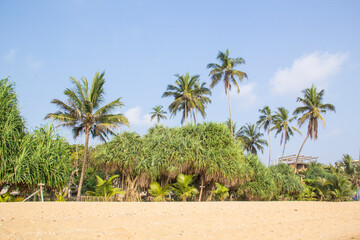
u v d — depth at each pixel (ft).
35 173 43.21
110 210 25.18
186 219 23.70
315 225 25.07
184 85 116.88
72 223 19.34
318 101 128.88
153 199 62.54
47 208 24.08
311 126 129.08
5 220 18.39
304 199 102.73
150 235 18.34
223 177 63.26
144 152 62.18
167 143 62.59
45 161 45.14
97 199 55.52
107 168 62.80
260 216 27.55
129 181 62.95
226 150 65.36
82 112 68.95
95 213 23.26
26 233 16.11
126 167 61.52
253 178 77.36
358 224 26.30
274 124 151.74
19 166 41.78
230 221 24.25
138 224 20.74
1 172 40.45
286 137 148.15
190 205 32.07
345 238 20.57
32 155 44.42
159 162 59.11
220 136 67.46
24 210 22.30
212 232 20.25
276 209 32.71
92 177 84.94
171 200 62.39
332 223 26.35
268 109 157.79
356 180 150.41
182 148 61.31
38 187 46.16
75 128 70.79
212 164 61.16
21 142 44.86
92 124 70.59
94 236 17.01
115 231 18.47
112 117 70.03
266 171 80.69
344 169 161.58
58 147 48.98
